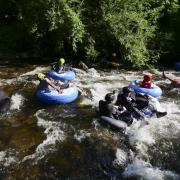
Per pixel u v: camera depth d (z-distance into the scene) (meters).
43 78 11.01
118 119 9.34
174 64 16.58
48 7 15.12
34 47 17.45
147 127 9.27
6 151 8.09
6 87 12.17
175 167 7.75
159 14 16.62
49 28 15.30
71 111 10.33
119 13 15.74
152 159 7.98
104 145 8.38
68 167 7.59
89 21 16.17
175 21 16.83
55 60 16.50
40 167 7.54
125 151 8.21
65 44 16.75
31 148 8.23
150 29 15.91
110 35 15.94
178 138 8.80
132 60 15.63
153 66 15.94
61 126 9.35
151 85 11.50
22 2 16.55
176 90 12.55
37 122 9.58
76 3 16.02
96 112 10.08
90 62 16.31
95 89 12.32
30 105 10.74
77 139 8.63
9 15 18.62
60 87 11.26
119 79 13.83
